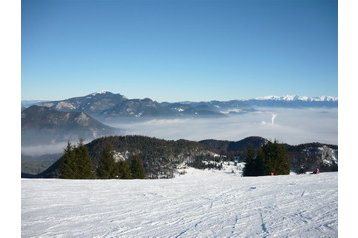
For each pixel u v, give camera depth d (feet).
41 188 49.98
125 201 41.37
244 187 52.01
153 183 57.00
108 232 28.66
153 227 29.89
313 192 45.80
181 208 37.40
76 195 44.98
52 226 30.53
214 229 28.78
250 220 31.32
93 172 115.44
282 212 34.19
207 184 55.62
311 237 25.91
